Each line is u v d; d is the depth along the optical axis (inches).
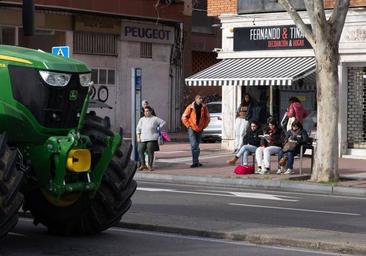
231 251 374.0
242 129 936.3
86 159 356.2
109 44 1430.9
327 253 373.1
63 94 360.8
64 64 362.3
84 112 372.2
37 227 440.8
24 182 359.9
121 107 1454.2
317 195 680.4
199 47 1670.8
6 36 1261.1
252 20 1055.6
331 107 740.7
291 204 595.5
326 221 494.9
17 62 358.6
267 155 806.5
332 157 746.2
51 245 384.2
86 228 403.9
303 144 804.0
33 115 356.2
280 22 1027.3
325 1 962.7
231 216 507.2
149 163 861.2
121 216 412.2
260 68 1014.4
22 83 357.1
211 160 968.3
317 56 740.7
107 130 390.3
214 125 1295.5
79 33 1374.3
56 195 363.6
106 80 1428.4
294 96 1042.7
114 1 1400.1
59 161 352.5
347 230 454.9
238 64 1059.3
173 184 767.7
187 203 579.2
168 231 427.5
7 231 339.3
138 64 1485.0
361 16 948.6
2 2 1234.6
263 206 574.6
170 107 1560.0
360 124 983.0
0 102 355.9
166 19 1507.1
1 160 333.1
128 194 408.2
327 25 729.0
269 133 829.8
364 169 851.4
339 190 705.0
